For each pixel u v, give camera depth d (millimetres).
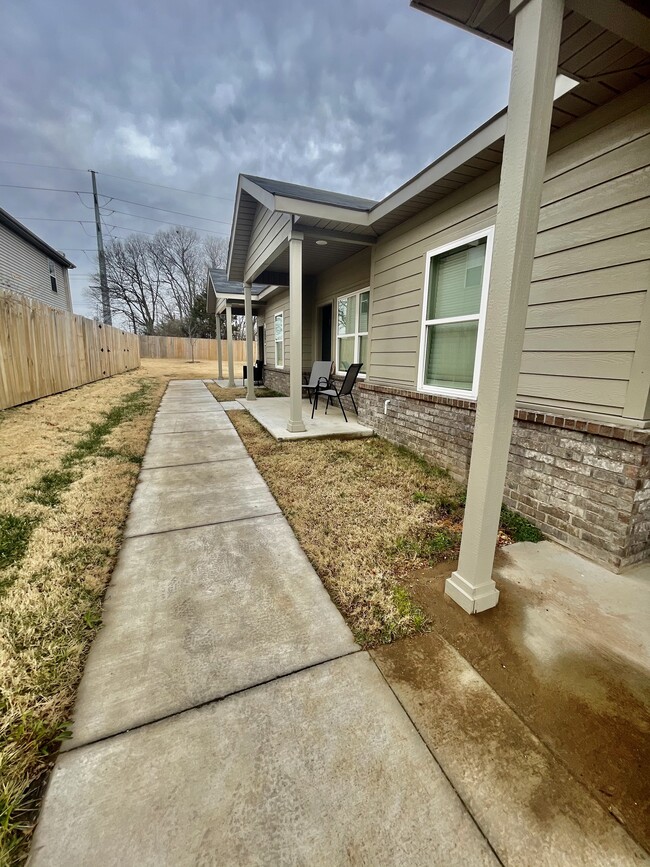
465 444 3457
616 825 1055
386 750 1239
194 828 1033
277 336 10164
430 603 1938
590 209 2350
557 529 2559
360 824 1050
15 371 5891
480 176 3217
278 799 1102
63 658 1545
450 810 1084
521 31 1492
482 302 3307
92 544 2369
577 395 2484
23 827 1024
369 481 3475
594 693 1448
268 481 3510
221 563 2258
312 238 4617
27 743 1225
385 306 4730
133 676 1491
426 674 1525
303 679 1495
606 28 1645
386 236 4598
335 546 2434
